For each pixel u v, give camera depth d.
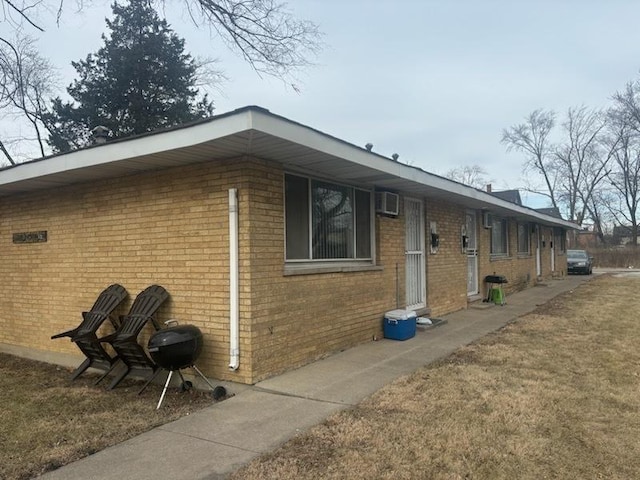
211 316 5.71
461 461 3.56
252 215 5.48
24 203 7.91
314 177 6.71
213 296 5.69
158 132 5.12
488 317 10.40
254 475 3.38
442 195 9.78
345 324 7.18
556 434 4.02
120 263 6.59
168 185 6.07
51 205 7.49
